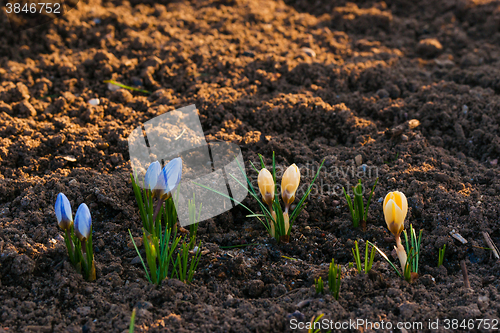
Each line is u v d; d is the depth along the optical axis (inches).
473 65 58.1
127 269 44.0
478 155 49.8
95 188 46.0
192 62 55.1
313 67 54.3
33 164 47.9
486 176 47.8
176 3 69.9
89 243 42.8
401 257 43.5
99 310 42.4
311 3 73.0
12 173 47.4
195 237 44.9
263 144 49.2
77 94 52.4
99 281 43.3
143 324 41.8
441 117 50.9
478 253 44.7
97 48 57.3
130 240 44.9
